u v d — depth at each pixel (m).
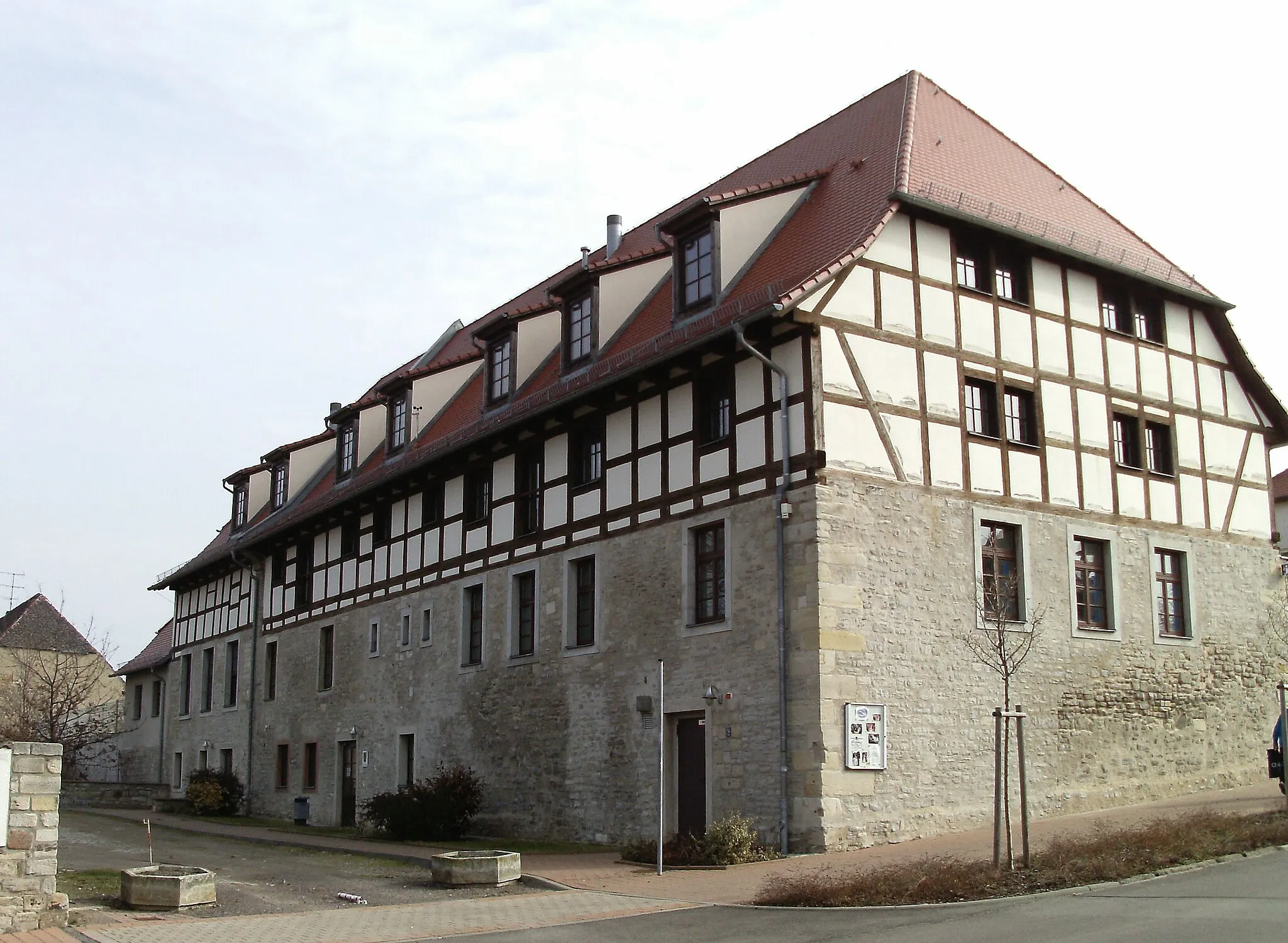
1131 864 12.89
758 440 18.05
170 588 41.72
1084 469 20.50
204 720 37.38
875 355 18.08
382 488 27.92
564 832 21.02
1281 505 34.94
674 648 19.08
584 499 21.61
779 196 21.02
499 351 25.19
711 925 11.67
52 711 44.06
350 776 28.81
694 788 18.61
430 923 12.16
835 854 16.00
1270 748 20.47
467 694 24.22
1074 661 19.58
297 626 32.16
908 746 17.25
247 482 37.25
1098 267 21.28
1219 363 23.25
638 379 20.16
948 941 10.08
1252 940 9.38
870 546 17.41
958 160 21.12
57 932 11.38
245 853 20.31
